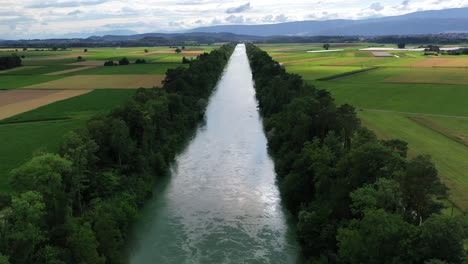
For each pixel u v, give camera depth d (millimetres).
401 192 43094
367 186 45344
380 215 39312
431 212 42125
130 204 64812
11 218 43531
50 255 43500
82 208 60688
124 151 75562
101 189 65562
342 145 68250
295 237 61281
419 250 36781
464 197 60750
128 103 89938
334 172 57062
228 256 56906
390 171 47688
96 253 46844
